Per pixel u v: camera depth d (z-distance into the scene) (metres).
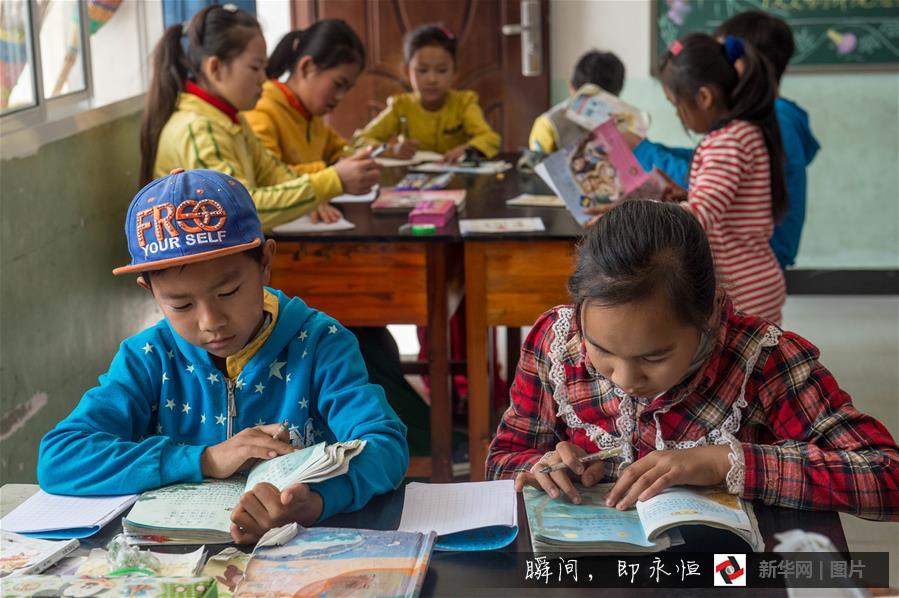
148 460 1.26
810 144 3.04
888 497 1.18
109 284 2.88
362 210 2.91
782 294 2.58
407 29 4.99
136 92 3.29
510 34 4.95
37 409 2.39
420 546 1.09
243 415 1.38
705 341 1.19
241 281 1.25
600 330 1.11
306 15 4.99
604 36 4.88
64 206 2.57
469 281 2.56
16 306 2.29
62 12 2.78
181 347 1.37
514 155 4.06
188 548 1.13
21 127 2.40
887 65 4.60
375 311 2.62
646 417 1.29
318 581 1.02
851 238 4.80
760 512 1.19
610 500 1.17
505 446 1.41
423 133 4.18
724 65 2.48
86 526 1.16
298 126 3.38
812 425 1.25
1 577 1.04
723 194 2.40
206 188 1.24
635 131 3.24
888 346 4.11
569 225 2.62
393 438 1.31
